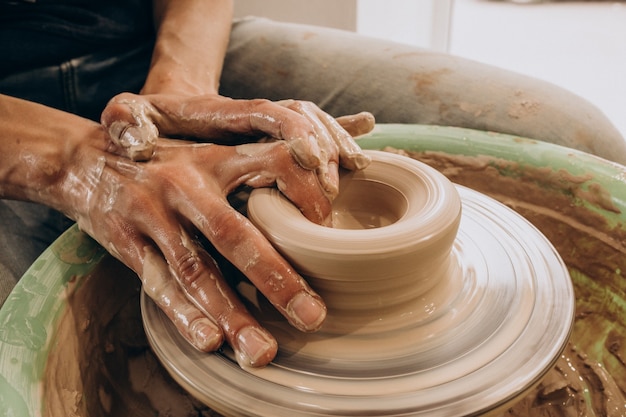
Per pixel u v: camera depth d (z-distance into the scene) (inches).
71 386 30.2
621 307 37.0
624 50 145.0
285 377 24.8
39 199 34.6
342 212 31.2
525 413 34.7
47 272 33.1
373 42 56.4
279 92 54.6
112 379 34.6
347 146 30.5
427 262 25.7
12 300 30.9
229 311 26.0
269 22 62.2
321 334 26.3
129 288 37.9
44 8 48.3
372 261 24.3
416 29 99.5
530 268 29.9
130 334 37.3
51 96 50.8
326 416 23.2
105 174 30.9
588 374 36.4
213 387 24.9
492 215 33.9
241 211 29.6
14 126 34.3
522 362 24.8
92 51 52.1
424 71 50.4
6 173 34.0
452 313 27.3
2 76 50.0
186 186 28.2
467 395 23.5
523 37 157.9
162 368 37.0
